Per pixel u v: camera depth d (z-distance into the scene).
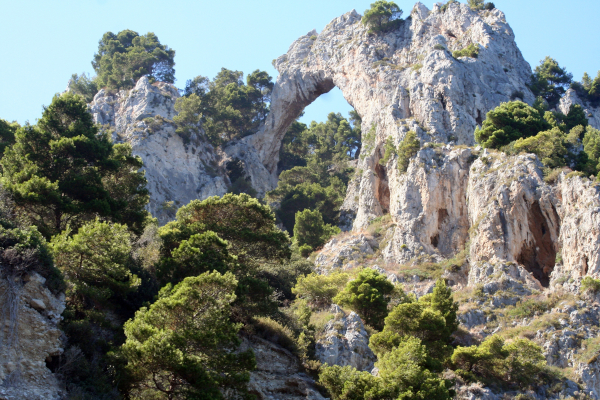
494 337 37.91
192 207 42.00
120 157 45.31
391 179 71.38
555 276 48.94
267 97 117.94
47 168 39.31
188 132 98.38
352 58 96.25
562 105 87.44
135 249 39.06
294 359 33.22
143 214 42.50
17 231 25.28
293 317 38.31
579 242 48.00
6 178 36.44
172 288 29.17
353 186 84.00
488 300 47.50
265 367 31.69
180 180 92.56
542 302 45.84
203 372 22.83
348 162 113.81
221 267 33.06
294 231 76.19
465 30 88.38
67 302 28.66
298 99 108.19
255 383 29.73
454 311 41.50
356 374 29.73
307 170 99.56
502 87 78.44
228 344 25.61
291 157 118.94
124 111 99.94
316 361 33.66
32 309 23.30
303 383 30.89
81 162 39.81
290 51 113.00
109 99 103.88
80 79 114.56
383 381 29.28
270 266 51.16
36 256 24.61
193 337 23.67
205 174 96.12
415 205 64.81
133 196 44.44
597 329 41.84
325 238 74.38
